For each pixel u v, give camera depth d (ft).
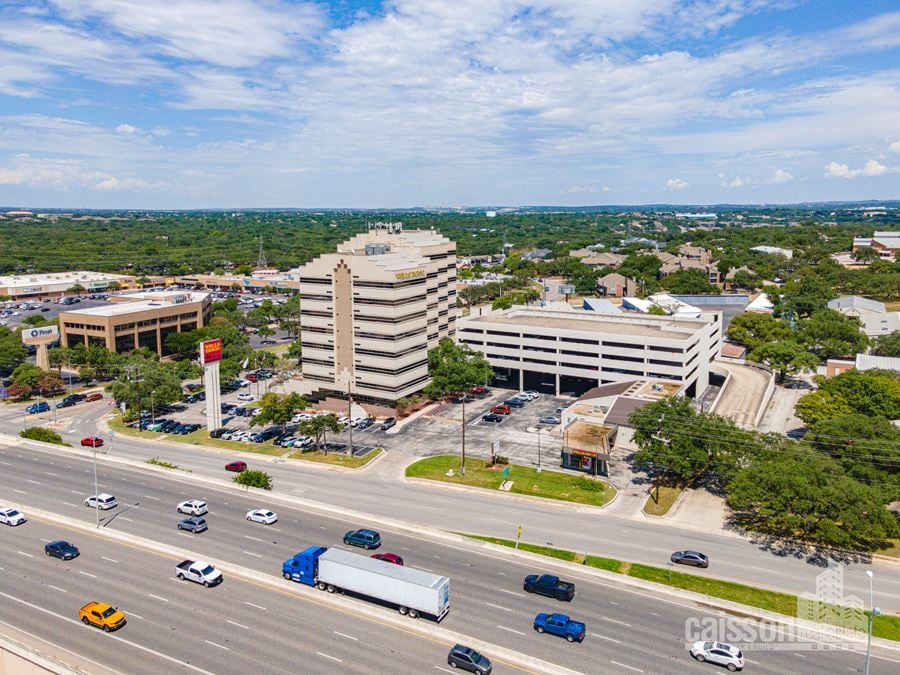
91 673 175.73
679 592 222.07
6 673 183.83
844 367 492.13
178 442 405.59
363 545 254.06
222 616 206.39
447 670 178.81
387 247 520.42
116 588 224.74
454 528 275.59
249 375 587.68
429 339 522.06
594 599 218.59
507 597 218.38
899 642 194.39
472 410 463.01
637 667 181.16
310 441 397.39
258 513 280.31
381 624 202.28
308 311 483.51
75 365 581.94
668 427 322.14
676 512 293.84
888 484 272.10
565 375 502.38
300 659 183.52
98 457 372.79
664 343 449.48
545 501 306.55
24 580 230.68
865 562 249.55
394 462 363.15
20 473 344.08
